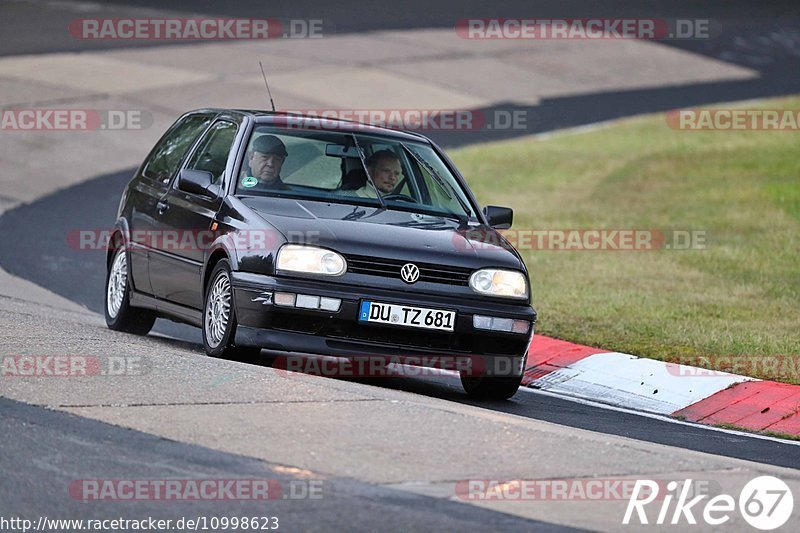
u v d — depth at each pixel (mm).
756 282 48156
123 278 37406
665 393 34250
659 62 108938
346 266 29734
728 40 118188
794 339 39219
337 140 33938
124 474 20656
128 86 89000
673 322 41406
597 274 49531
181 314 33469
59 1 126000
